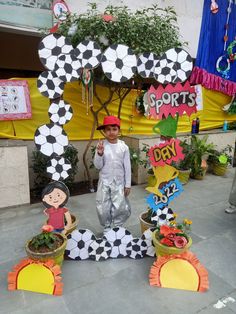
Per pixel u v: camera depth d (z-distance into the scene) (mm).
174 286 2414
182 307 2197
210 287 2424
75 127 5094
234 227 3559
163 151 2807
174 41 4250
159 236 2615
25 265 2379
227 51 6473
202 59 6145
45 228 2484
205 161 5852
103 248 2820
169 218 2953
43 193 2744
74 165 4750
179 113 2707
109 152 2945
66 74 2592
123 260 2801
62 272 2602
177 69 2662
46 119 4730
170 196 2930
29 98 4523
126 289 2393
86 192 4852
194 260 2461
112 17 3801
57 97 2637
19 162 4043
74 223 2998
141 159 5184
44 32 4328
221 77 6598
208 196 4730
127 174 3047
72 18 4168
